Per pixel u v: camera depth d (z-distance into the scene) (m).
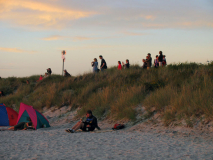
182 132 7.87
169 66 16.42
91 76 19.02
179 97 9.95
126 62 19.50
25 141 6.89
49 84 20.38
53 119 13.44
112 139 7.11
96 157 4.91
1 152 5.40
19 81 25.39
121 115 10.82
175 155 5.08
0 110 12.10
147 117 10.10
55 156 5.00
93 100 13.62
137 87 13.58
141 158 4.82
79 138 7.35
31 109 10.80
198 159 4.73
